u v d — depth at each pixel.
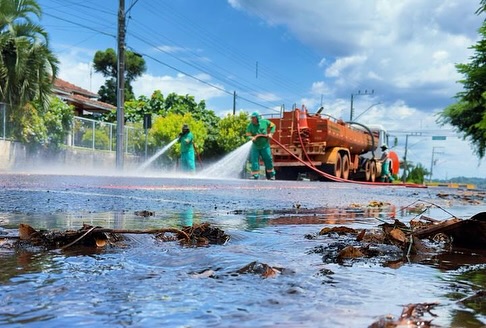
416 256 1.93
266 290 1.24
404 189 14.80
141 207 4.37
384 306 1.10
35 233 2.07
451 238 2.24
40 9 19.70
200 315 1.00
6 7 18.92
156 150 29.28
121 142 21.47
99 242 2.01
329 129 20.39
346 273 1.51
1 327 0.90
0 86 18.77
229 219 3.52
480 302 1.15
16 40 18.72
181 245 2.08
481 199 9.95
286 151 20.25
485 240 2.17
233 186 9.66
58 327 0.90
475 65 21.42
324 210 4.91
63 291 1.20
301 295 1.19
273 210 4.65
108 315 0.99
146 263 1.61
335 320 0.97
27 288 1.23
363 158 25.94
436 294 1.25
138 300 1.12
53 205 4.21
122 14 21.59
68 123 22.55
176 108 36.59
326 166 20.69
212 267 1.53
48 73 20.11
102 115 36.81
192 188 8.38
